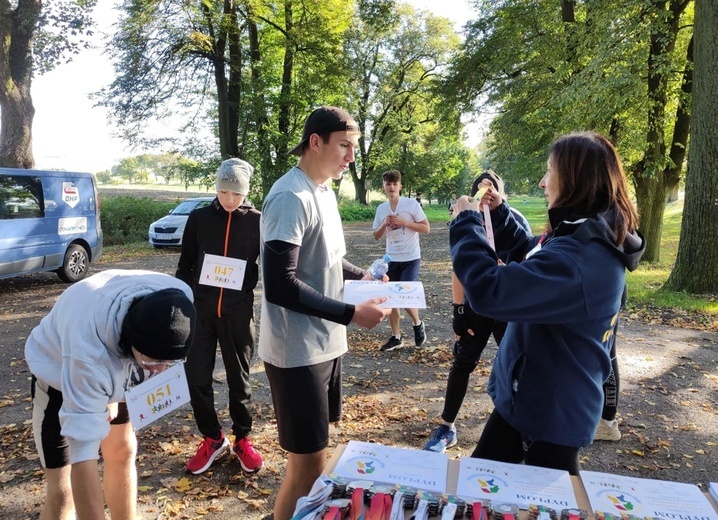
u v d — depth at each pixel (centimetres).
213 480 318
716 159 833
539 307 157
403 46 3447
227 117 2003
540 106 1644
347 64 2286
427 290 961
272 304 213
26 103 1491
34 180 934
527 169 1827
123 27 1717
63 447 196
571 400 173
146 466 334
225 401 445
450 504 145
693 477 329
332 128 207
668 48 1109
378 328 680
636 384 482
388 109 3631
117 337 169
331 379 237
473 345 338
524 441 189
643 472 333
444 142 3731
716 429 392
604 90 1049
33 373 186
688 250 875
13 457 349
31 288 988
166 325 160
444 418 357
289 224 195
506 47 1692
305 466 223
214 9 1772
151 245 1675
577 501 154
